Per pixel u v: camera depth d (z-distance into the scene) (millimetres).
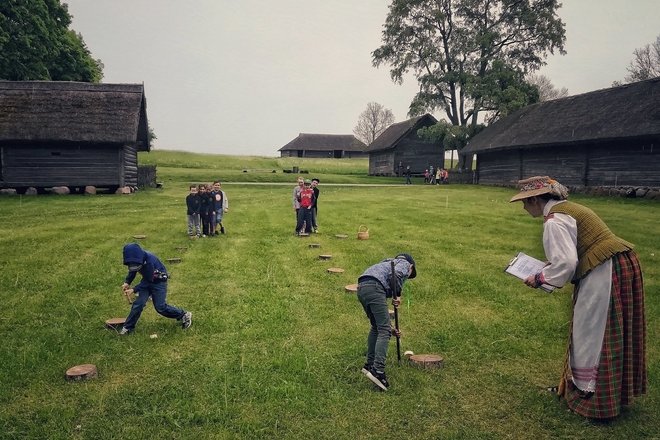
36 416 4398
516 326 6703
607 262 4059
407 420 4348
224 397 4676
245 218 18562
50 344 6062
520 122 37250
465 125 45438
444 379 5141
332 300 7848
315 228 15078
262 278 9281
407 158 53812
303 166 67312
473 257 11148
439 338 6324
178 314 6582
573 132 29188
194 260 10875
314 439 4074
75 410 4512
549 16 42156
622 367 4172
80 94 29594
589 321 4145
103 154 28984
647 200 23594
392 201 25219
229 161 67062
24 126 27156
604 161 27797
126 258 6270
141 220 17281
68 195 26953
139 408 4539
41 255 11188
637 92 29062
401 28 46500
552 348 5941
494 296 8086
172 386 4945
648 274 9320
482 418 4379
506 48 45531
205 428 4211
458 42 45781
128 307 7566
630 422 4234
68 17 40625
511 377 5180
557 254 4062
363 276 5105
